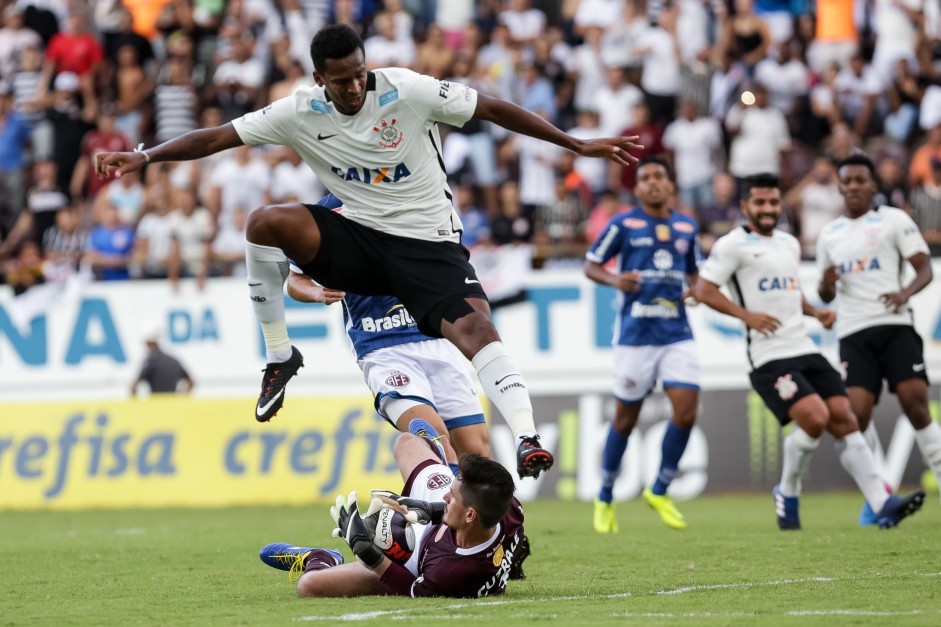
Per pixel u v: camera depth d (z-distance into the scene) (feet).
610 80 123.65
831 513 83.30
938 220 114.32
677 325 74.02
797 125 125.08
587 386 109.19
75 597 45.24
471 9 135.54
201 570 54.34
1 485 109.40
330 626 34.65
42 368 114.83
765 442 105.50
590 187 120.78
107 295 115.14
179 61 130.62
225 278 114.83
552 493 106.83
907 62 125.90
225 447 108.58
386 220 44.01
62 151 128.36
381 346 51.34
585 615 36.29
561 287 110.52
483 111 43.55
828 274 72.84
